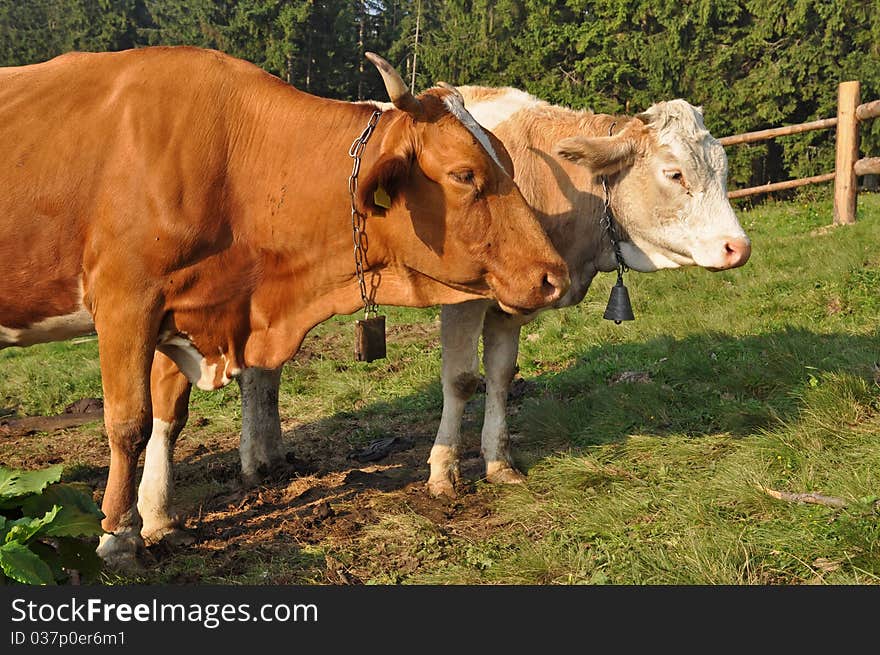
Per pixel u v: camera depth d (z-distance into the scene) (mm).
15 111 4215
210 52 4426
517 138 5254
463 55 34281
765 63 28438
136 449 4258
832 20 27453
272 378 5836
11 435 7441
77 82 4277
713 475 4910
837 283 8242
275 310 4430
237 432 7121
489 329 5387
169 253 4105
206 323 4328
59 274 4234
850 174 11859
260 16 37688
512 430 6363
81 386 8898
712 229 4930
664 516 4512
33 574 3400
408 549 4539
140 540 4414
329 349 9391
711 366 6570
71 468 6316
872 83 27141
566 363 7836
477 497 5227
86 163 4121
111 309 4133
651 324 8078
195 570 4355
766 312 8000
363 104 4414
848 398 5398
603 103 30141
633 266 5363
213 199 4191
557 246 5316
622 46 30078
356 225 4223
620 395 6332
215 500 5551
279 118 4301
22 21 54812
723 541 4004
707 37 29000
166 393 4723
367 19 50156
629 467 5227
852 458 4777
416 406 7258
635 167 5090
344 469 5996
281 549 4602
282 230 4301
